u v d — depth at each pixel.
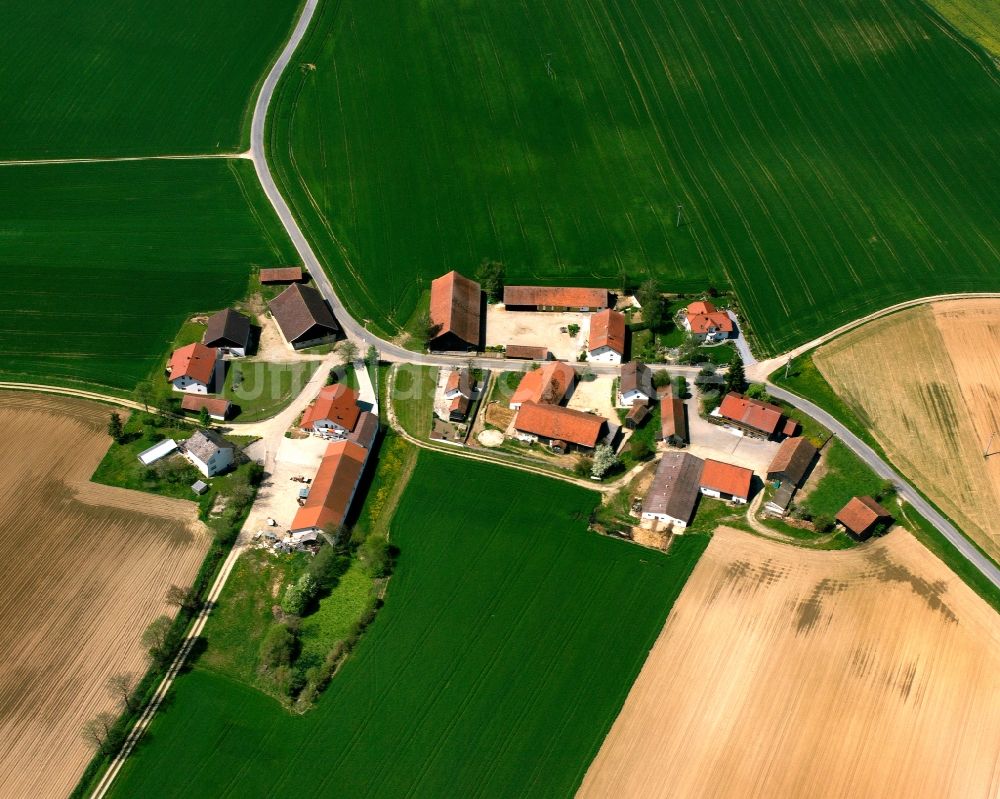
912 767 84.12
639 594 98.62
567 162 160.50
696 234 147.38
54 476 110.19
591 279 140.88
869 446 115.62
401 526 106.25
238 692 90.75
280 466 113.12
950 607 97.00
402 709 89.19
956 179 156.00
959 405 120.06
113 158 160.38
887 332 130.50
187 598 97.25
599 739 86.50
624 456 115.38
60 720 87.81
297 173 158.38
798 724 87.25
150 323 132.50
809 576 100.06
